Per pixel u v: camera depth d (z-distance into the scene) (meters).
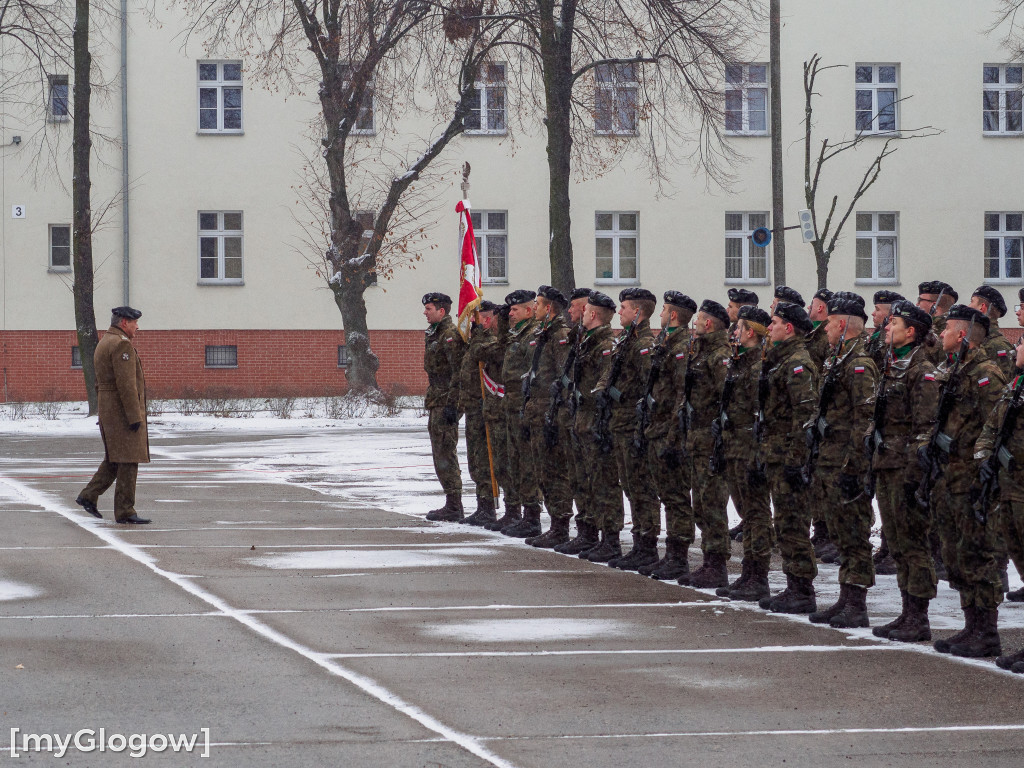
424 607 11.59
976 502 9.41
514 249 49.66
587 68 34.53
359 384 42.88
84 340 40.47
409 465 26.53
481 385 17.09
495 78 41.75
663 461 13.20
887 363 10.49
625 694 8.56
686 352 12.91
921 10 50.41
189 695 8.43
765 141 50.19
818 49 49.84
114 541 15.48
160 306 48.75
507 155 49.53
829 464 10.94
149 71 48.47
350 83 40.41
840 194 50.22
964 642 9.85
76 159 40.28
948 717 8.05
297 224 49.09
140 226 48.59
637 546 13.84
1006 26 50.78
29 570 13.32
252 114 48.88
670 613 11.45
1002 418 9.34
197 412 40.91
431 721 7.86
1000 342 12.83
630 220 50.31
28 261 48.38
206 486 22.16
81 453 29.47
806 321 11.48
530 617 11.19
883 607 11.91
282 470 25.39
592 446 14.27
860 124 50.41
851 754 7.25
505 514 17.06
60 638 10.12
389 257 48.28
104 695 8.41
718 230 50.19
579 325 14.63
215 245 49.22
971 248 50.97
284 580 12.91
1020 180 51.12
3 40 47.53
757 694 8.59
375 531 16.67
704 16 36.44
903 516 10.30
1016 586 13.06
